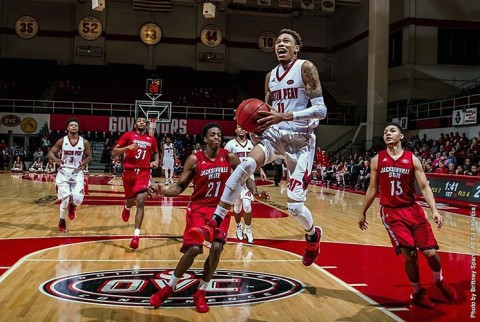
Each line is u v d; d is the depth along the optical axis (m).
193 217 3.87
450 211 11.41
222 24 31.98
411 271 3.95
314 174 22.88
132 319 3.43
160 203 12.14
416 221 4.02
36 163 23.25
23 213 9.39
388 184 4.07
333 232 7.96
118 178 20.58
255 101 3.57
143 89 28.98
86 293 4.05
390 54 25.89
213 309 3.72
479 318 3.62
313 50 32.50
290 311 3.73
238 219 7.04
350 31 29.78
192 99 28.95
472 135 17.88
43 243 6.38
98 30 30.98
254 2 28.98
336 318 3.59
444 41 24.56
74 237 6.89
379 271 5.15
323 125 26.41
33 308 3.63
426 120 20.73
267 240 7.05
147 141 6.49
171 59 31.88
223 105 28.81
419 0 24.36
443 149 16.11
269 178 24.39
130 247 6.02
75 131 7.26
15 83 28.06
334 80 32.12
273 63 32.78
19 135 25.11
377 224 8.97
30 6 30.69
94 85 28.78
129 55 31.50
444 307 3.91
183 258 3.68
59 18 30.91
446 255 6.19
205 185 3.98
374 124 22.44
